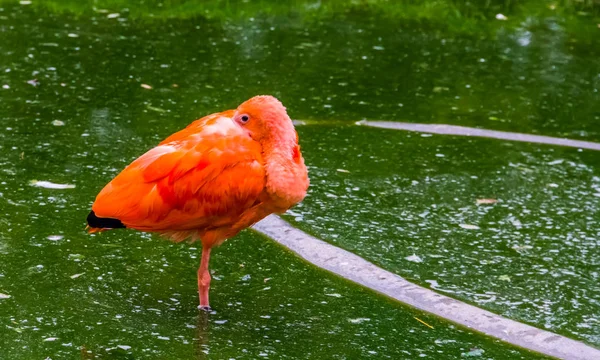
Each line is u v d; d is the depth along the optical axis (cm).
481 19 2061
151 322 765
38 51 1577
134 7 1961
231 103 1377
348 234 974
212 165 732
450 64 1694
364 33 1880
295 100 1426
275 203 756
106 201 747
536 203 1091
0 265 845
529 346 768
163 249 916
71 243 905
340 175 1142
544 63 1731
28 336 727
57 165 1101
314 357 725
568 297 863
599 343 779
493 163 1216
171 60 1590
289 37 1809
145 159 754
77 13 1872
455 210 1057
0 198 991
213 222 755
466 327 796
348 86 1520
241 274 873
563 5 2225
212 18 1922
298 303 821
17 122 1240
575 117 1432
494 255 947
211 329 761
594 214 1066
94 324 754
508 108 1458
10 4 1902
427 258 930
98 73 1484
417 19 2031
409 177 1152
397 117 1382
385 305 828
